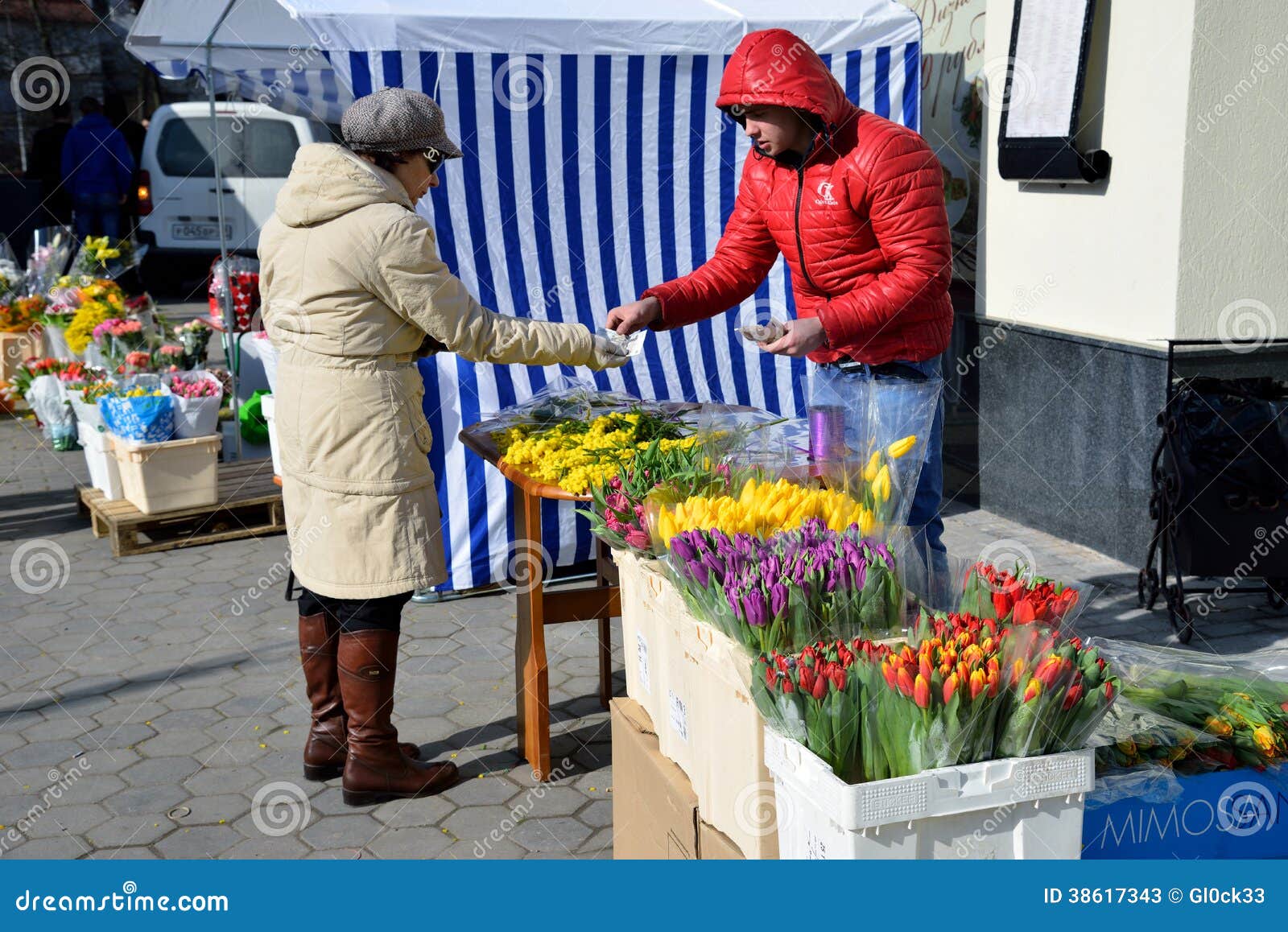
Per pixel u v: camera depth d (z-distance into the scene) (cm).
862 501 288
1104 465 559
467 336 340
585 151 532
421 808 367
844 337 338
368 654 358
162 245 1331
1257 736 262
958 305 679
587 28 512
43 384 819
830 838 214
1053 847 220
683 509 288
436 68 501
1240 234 525
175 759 401
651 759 289
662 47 523
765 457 311
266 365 652
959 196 676
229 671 471
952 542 591
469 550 541
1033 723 213
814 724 219
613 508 316
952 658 216
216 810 367
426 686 455
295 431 346
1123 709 268
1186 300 524
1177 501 475
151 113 1716
